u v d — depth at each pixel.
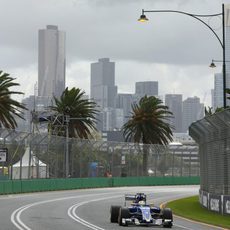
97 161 147.00
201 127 76.75
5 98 126.06
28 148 118.62
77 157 136.50
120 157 158.12
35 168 117.88
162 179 173.25
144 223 48.91
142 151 167.25
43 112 170.38
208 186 78.31
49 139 120.50
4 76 126.81
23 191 110.31
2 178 104.50
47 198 95.62
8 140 101.31
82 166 139.25
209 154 76.94
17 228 44.69
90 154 143.38
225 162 67.88
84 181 138.75
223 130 67.56
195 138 88.69
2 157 97.12
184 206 83.31
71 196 104.44
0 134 98.00
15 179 109.00
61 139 126.94
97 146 146.75
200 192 86.88
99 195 110.31
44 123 169.25
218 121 66.50
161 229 47.56
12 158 104.56
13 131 102.19
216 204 70.69
